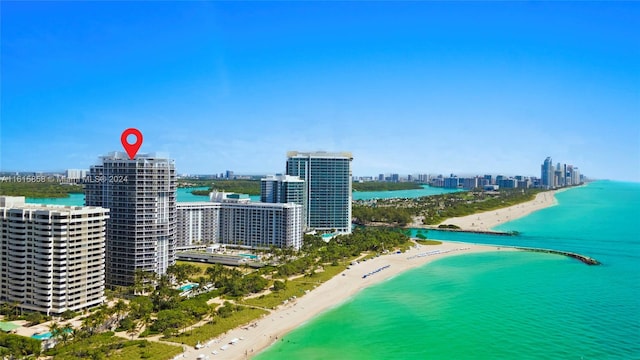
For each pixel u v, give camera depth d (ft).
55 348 605.73
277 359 636.48
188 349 641.40
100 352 586.86
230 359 623.77
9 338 608.19
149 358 590.96
